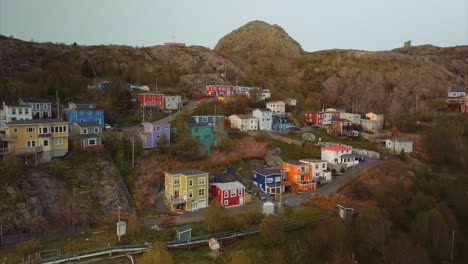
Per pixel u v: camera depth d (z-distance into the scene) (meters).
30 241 38.47
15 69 101.00
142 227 45.22
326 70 153.88
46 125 53.12
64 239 42.47
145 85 108.19
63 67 105.94
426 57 174.50
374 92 137.12
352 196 58.59
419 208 53.91
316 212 53.19
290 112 102.06
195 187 53.09
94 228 45.84
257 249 43.28
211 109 89.69
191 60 144.00
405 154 80.50
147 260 33.81
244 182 61.84
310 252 44.44
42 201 45.50
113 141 60.41
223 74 130.62
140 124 78.00
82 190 49.41
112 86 92.69
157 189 55.72
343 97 136.75
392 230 48.78
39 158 52.28
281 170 63.88
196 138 67.19
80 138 56.78
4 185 44.09
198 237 43.81
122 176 55.03
